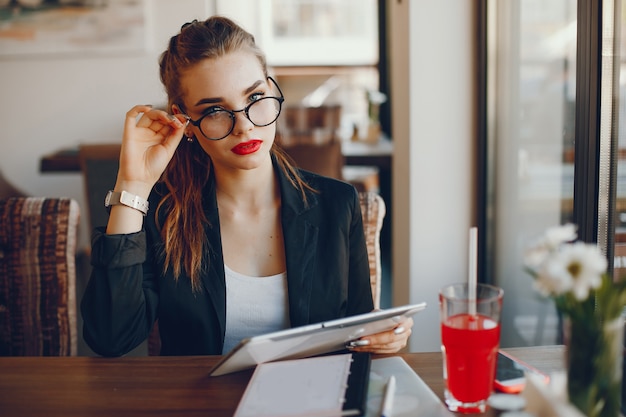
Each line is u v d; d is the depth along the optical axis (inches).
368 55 219.8
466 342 36.2
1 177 144.6
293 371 41.7
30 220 62.3
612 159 54.0
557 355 44.7
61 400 40.6
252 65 51.5
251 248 55.4
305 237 54.7
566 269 29.5
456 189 88.4
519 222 83.2
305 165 130.4
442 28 85.4
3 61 149.8
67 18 146.3
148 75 148.9
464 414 37.0
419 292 90.4
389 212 173.5
